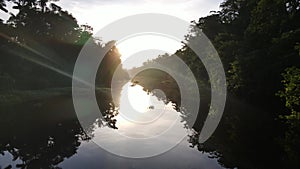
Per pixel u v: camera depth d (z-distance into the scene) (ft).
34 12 156.97
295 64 67.56
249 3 101.86
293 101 44.86
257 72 79.36
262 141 43.65
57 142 42.37
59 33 174.09
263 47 82.12
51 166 31.19
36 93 115.03
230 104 98.63
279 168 31.09
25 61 140.26
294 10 77.25
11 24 153.17
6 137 45.60
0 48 130.82
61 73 164.76
